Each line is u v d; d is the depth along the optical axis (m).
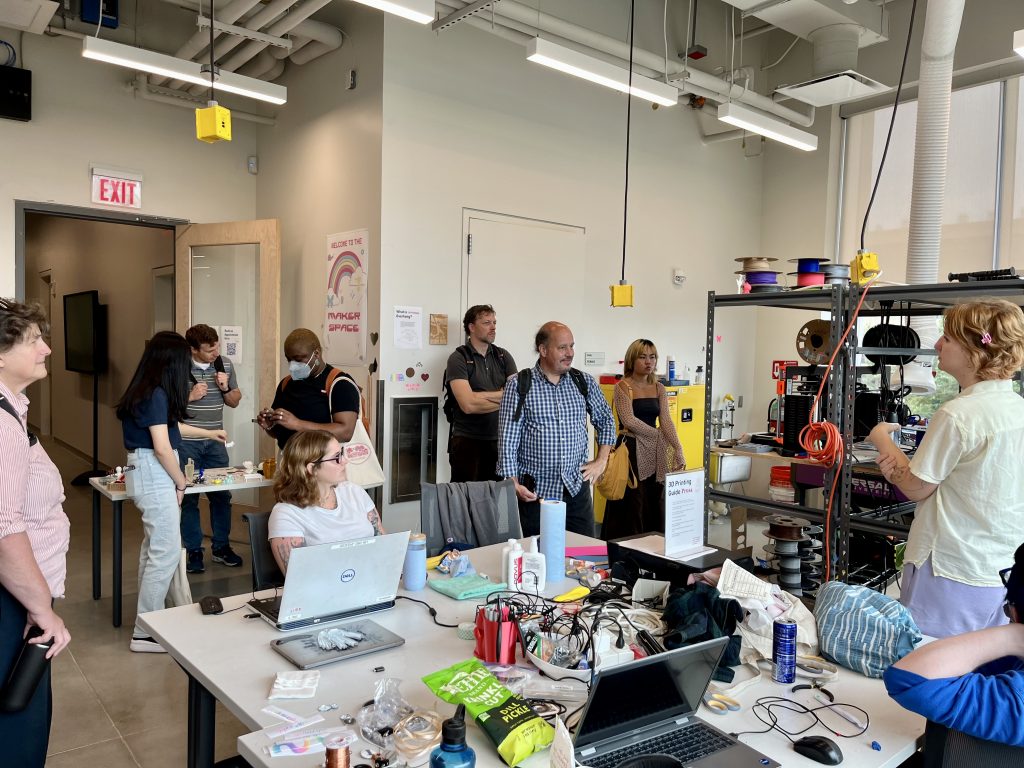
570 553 2.59
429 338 4.57
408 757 1.29
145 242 6.32
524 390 3.15
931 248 3.98
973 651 1.24
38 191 4.68
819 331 3.39
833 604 1.80
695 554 2.21
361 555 1.93
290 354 3.67
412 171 4.43
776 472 4.20
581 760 1.31
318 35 4.47
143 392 3.12
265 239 4.91
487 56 4.75
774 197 6.71
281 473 2.33
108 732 2.62
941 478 1.96
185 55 4.69
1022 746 1.17
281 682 1.55
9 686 1.56
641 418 4.12
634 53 4.78
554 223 5.18
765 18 4.33
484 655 1.70
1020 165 5.23
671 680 1.40
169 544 3.24
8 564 1.56
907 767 1.51
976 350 1.94
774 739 1.41
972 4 5.30
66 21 4.53
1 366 1.66
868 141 6.12
